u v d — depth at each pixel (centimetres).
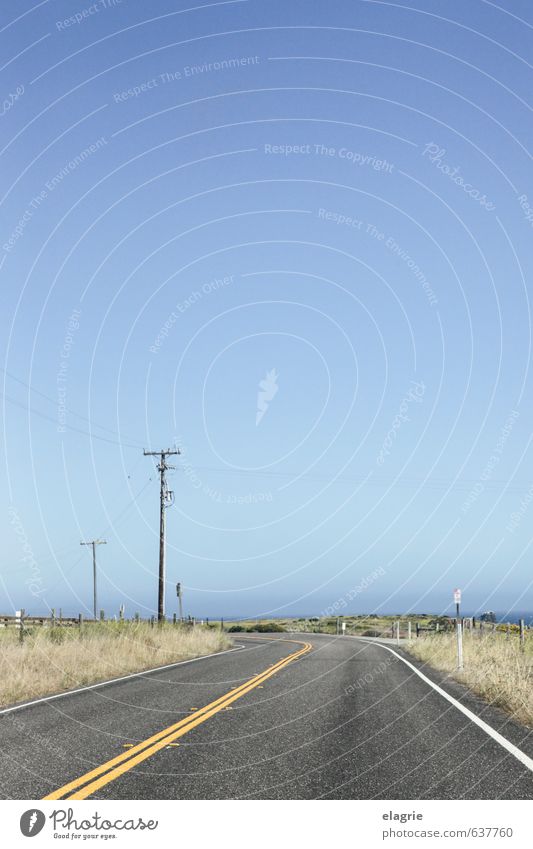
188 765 898
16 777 842
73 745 1024
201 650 3170
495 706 1415
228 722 1223
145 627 3322
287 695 1591
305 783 820
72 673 1945
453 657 2416
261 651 3269
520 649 2522
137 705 1438
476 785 812
